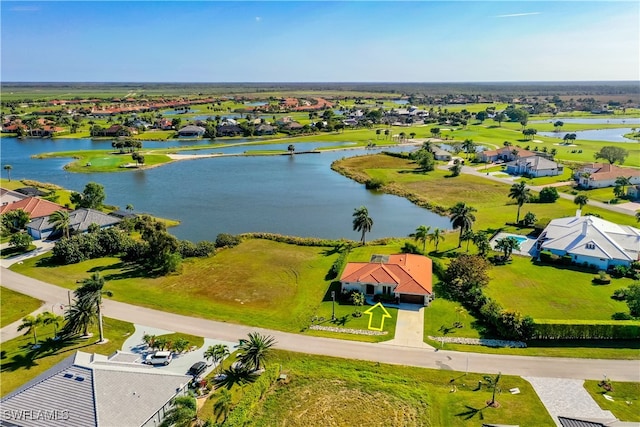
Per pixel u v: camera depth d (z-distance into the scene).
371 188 170.38
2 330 71.06
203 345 66.50
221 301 80.94
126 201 151.12
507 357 63.47
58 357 63.66
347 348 65.94
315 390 56.59
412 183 174.00
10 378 58.75
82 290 67.19
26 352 64.94
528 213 120.69
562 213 130.25
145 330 70.69
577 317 73.69
